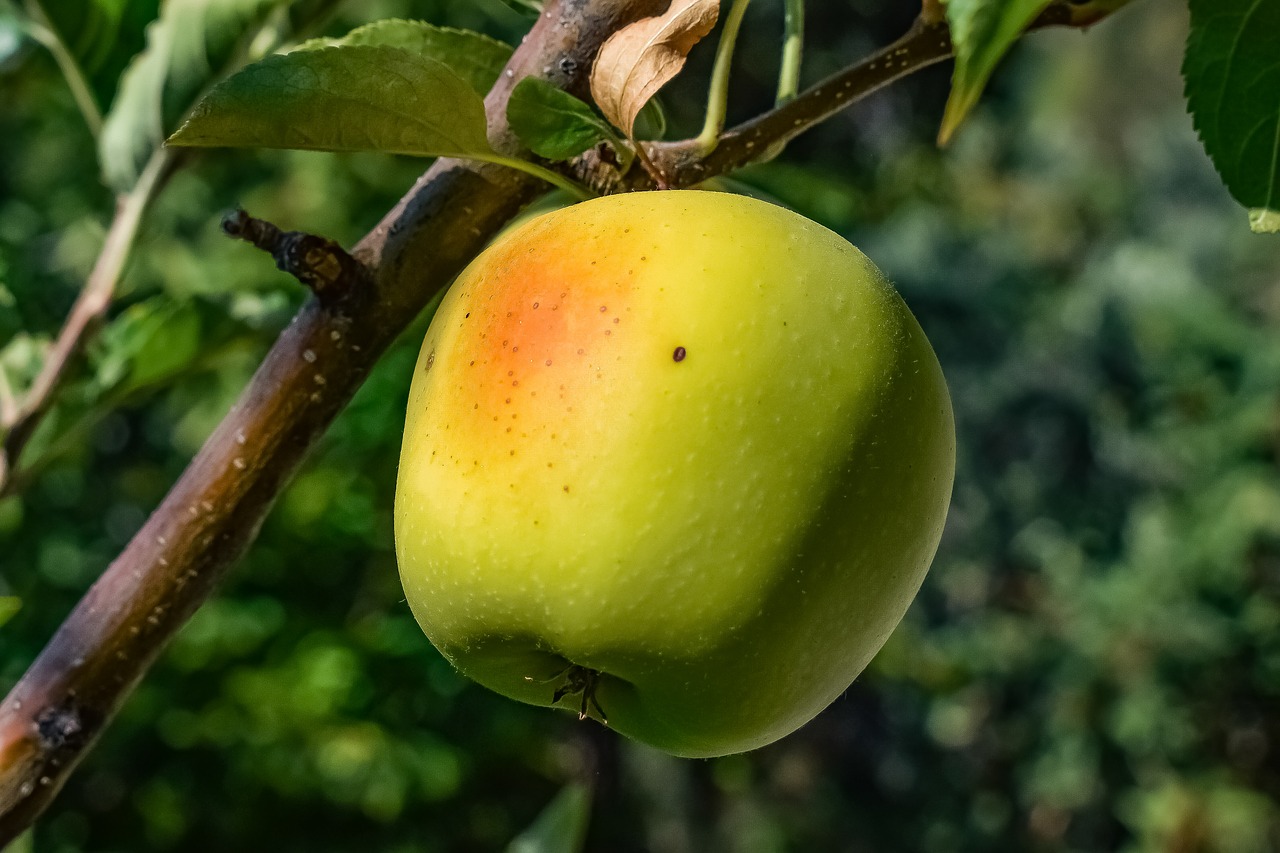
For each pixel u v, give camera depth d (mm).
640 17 444
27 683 444
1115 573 2387
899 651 2602
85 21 549
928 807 2590
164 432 1997
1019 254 3105
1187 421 2367
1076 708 2350
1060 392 2707
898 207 2791
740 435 424
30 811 442
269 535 1729
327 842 1791
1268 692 2225
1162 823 2252
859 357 431
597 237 437
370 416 1569
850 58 2613
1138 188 3332
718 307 427
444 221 448
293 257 440
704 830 2354
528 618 433
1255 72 452
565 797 539
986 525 2680
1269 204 454
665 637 428
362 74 428
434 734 1708
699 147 456
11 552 1820
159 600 445
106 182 535
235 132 431
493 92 451
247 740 1675
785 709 439
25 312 553
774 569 426
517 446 427
